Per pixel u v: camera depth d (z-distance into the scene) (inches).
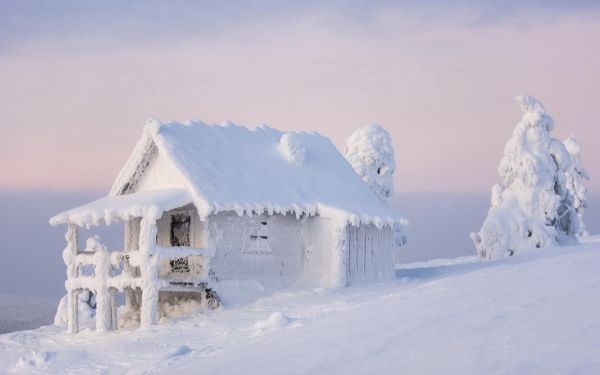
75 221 968.9
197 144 1097.4
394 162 1854.1
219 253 1018.7
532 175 1921.8
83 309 1149.7
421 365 384.2
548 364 344.2
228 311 948.0
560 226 1990.7
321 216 1087.0
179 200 966.4
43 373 674.2
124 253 938.7
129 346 757.3
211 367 499.2
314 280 1077.1
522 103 1987.0
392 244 1179.3
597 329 397.7
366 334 503.2
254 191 1055.0
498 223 1924.2
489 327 446.0
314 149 1285.7
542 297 520.7
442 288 673.0
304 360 453.4
